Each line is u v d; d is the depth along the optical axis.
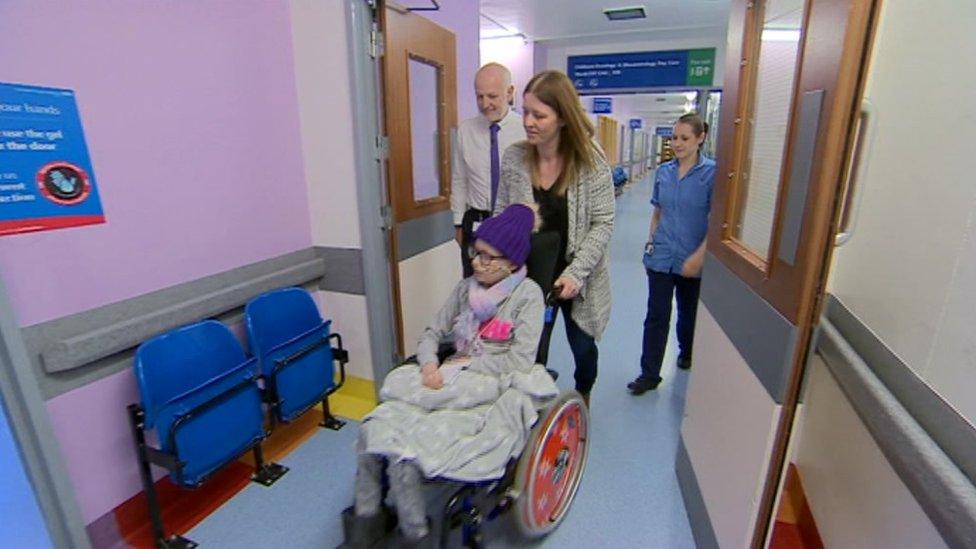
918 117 1.09
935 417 0.86
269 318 2.12
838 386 1.56
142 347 1.63
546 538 1.72
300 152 2.42
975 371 0.74
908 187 1.10
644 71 6.95
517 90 7.24
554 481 1.66
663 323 2.62
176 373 1.70
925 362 0.92
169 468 1.60
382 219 2.45
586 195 1.89
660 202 2.56
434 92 3.04
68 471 1.54
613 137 12.12
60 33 1.46
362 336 2.57
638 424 2.41
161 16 1.74
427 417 1.41
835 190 0.95
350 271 2.49
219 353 1.86
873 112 0.98
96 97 1.57
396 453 1.26
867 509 1.24
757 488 1.19
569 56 7.23
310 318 2.30
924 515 0.95
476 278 1.64
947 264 0.88
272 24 2.20
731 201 1.57
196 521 1.80
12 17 1.36
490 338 1.58
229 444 1.79
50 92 1.45
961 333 0.80
